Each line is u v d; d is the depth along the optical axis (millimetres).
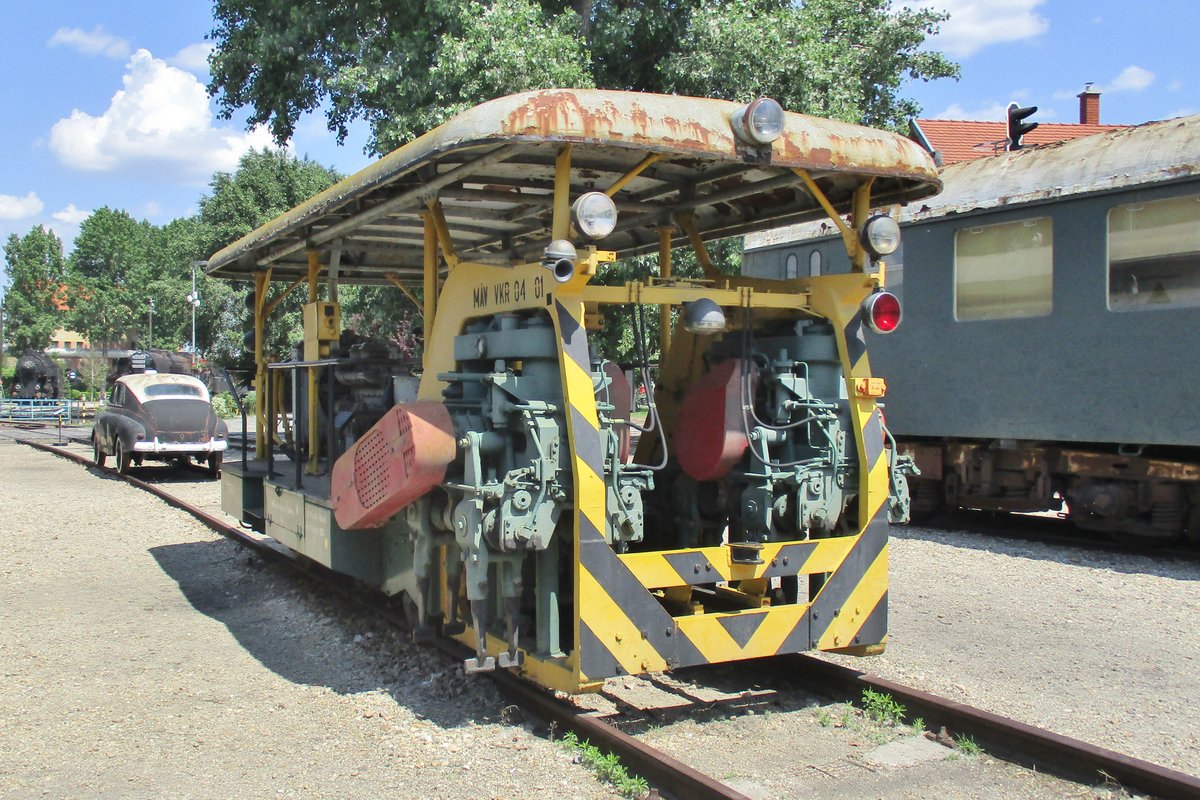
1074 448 10523
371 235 7887
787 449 5422
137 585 8758
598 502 4547
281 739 4852
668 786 4059
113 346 81812
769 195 6383
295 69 20328
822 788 4148
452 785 4207
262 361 9734
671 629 4695
